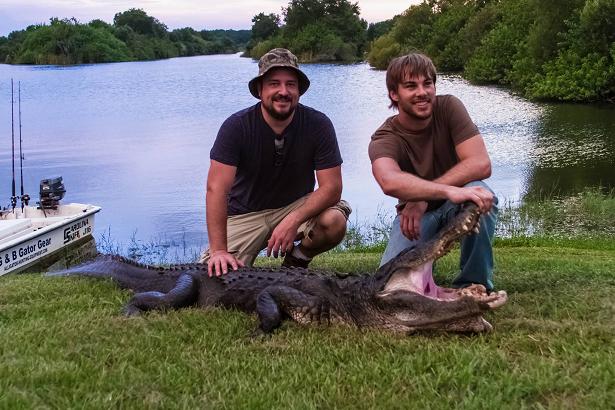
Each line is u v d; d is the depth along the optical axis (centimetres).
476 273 435
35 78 6225
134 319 419
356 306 398
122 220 1287
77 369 326
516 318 388
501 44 4188
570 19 3325
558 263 580
